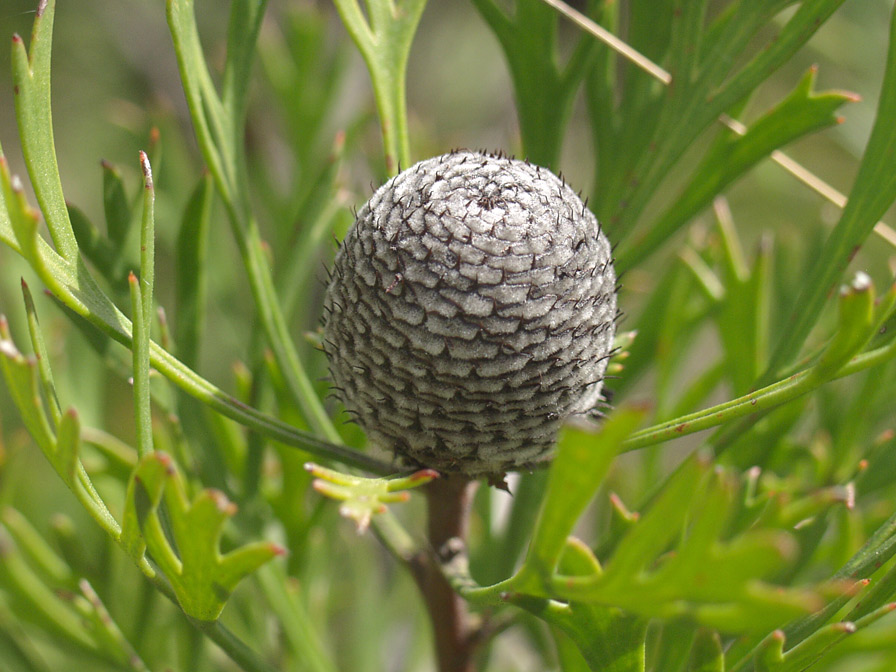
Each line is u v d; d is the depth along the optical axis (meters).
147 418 0.13
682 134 0.16
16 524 0.17
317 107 0.21
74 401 0.18
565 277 0.14
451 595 0.15
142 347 0.13
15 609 0.17
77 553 0.17
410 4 0.15
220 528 0.13
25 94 0.13
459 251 0.13
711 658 0.13
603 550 0.15
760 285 0.17
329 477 0.13
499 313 0.13
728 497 0.12
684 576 0.12
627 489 0.19
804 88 0.15
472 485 0.15
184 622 0.17
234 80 0.15
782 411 0.16
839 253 0.15
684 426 0.13
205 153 0.15
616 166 0.16
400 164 0.15
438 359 0.14
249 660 0.14
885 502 0.17
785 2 0.15
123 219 0.16
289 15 0.21
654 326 0.18
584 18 0.16
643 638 0.13
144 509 0.13
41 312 0.18
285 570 0.17
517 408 0.14
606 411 0.15
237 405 0.14
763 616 0.12
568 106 0.16
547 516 0.12
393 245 0.14
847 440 0.17
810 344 0.17
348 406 0.14
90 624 0.16
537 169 0.14
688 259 0.18
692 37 0.15
